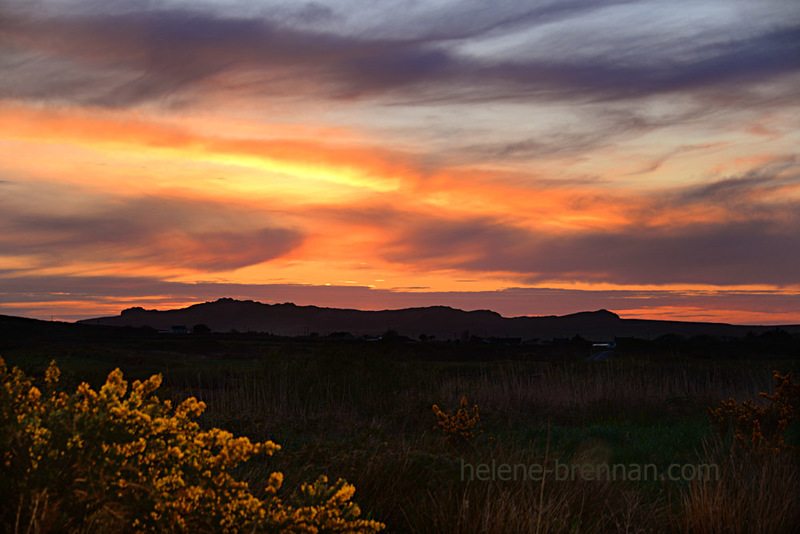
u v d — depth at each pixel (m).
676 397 15.20
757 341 55.56
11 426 3.37
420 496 5.77
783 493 5.99
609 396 14.84
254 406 12.38
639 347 45.69
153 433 3.59
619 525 5.54
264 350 42.91
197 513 3.46
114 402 3.62
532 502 5.42
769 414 10.22
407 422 12.01
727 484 6.53
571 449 9.62
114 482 3.38
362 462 6.07
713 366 20.50
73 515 3.29
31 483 3.26
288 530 3.57
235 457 3.62
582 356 46.09
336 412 12.42
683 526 5.72
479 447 8.55
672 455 9.16
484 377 17.30
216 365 22.97
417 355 45.09
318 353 15.39
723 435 10.42
